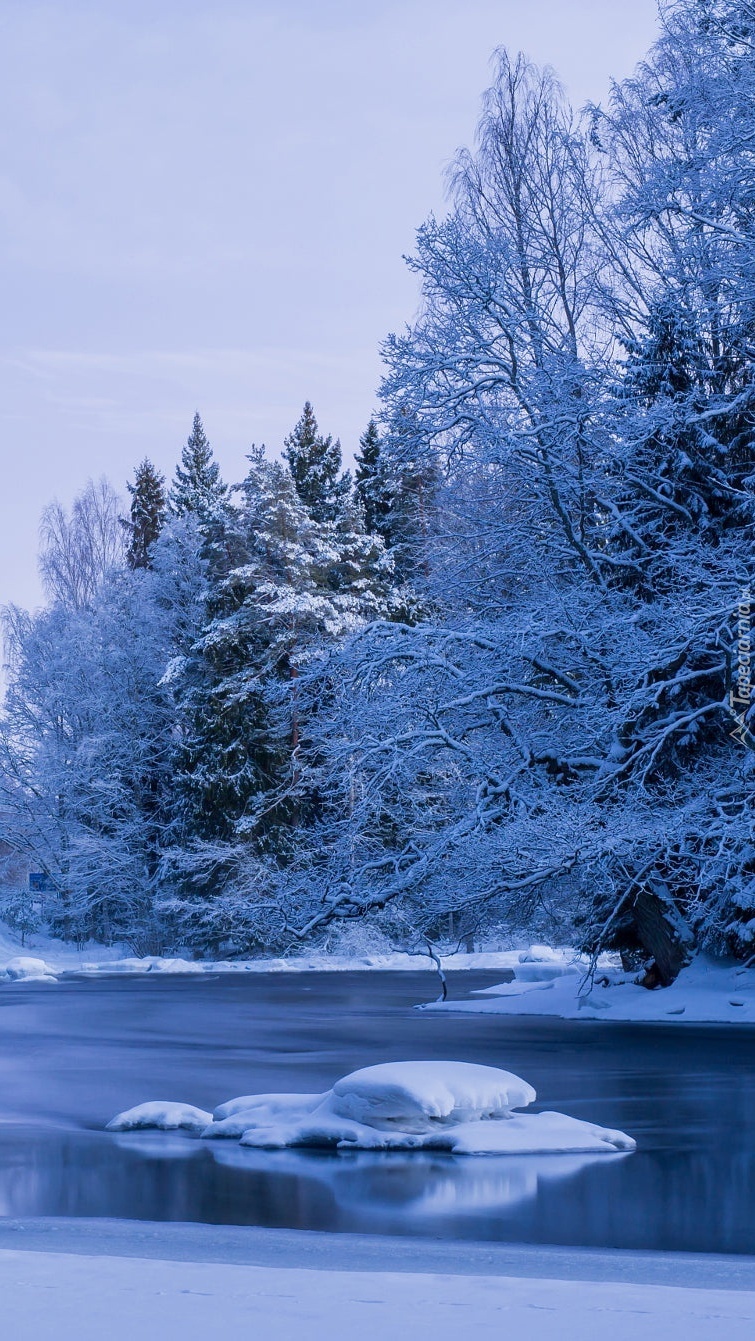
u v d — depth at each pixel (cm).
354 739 3084
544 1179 1031
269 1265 639
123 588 6575
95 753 6038
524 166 3584
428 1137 1180
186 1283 529
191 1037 2266
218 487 8131
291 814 5678
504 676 2927
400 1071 1230
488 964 5159
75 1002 3203
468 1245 781
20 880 7212
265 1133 1202
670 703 2838
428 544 3425
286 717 5631
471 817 2786
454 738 2984
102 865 5934
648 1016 2581
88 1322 456
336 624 5672
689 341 2839
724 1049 2058
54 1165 1097
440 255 2959
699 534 2767
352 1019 2664
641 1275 646
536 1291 523
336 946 5512
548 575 3067
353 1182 1015
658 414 2694
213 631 5947
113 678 6316
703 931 2792
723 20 2894
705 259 2847
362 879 2953
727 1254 777
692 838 2658
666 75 3272
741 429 2883
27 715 6350
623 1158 1132
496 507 3116
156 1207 920
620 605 2886
